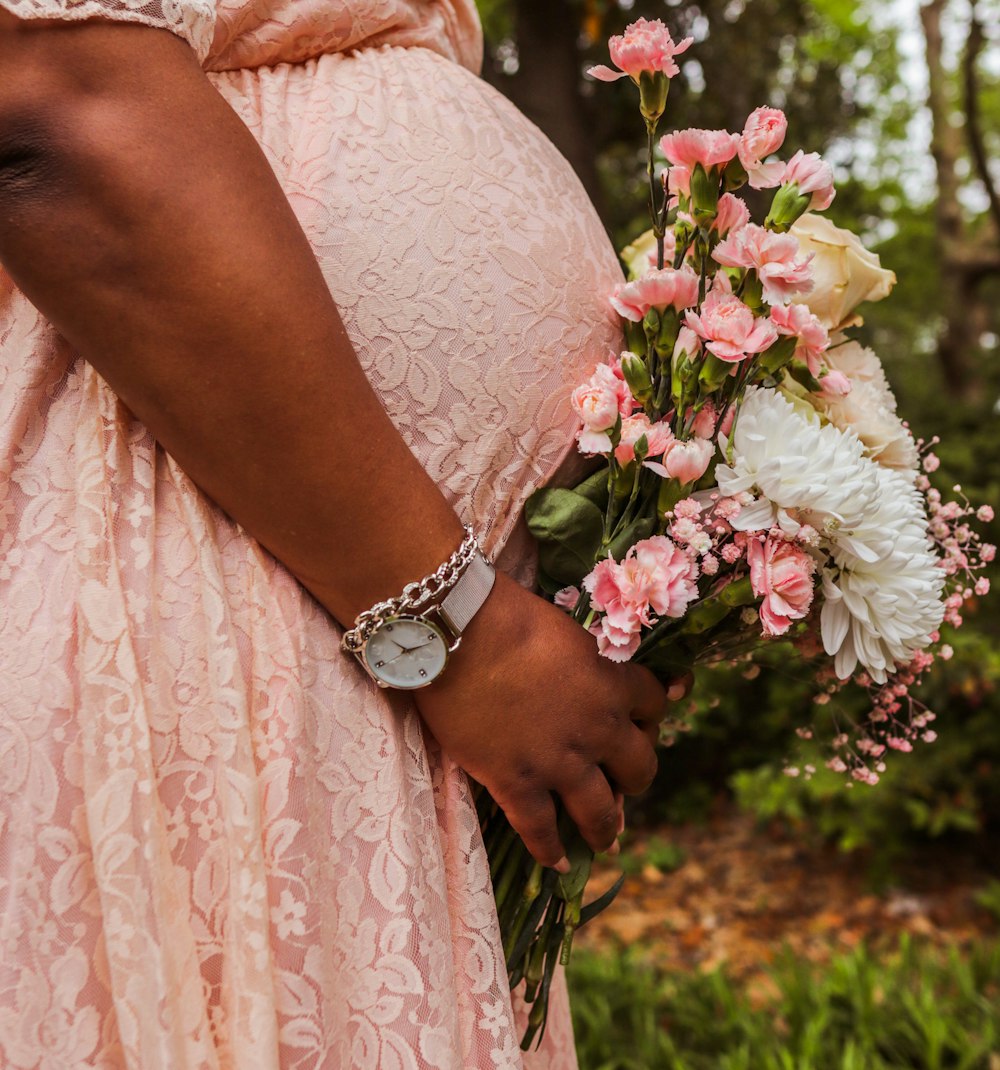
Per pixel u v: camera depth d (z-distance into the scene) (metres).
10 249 0.63
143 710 0.68
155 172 0.62
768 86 5.34
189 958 0.68
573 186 0.97
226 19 0.81
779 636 0.89
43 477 0.72
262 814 0.70
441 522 0.74
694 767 4.76
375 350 0.79
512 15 3.72
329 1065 0.70
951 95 8.99
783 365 0.88
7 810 0.65
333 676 0.75
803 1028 2.47
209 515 0.74
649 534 0.87
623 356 0.86
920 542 0.87
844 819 3.75
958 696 3.58
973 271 6.74
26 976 0.64
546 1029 1.05
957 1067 2.31
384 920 0.74
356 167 0.81
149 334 0.64
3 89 0.61
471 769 0.81
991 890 3.58
